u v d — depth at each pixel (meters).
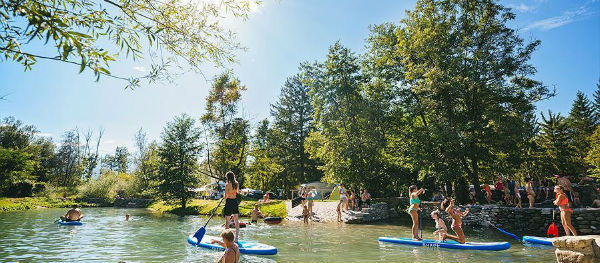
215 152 34.16
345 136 25.31
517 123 18.78
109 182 45.91
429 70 20.58
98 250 9.57
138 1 4.11
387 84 25.52
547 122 42.00
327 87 26.38
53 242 11.10
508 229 15.47
